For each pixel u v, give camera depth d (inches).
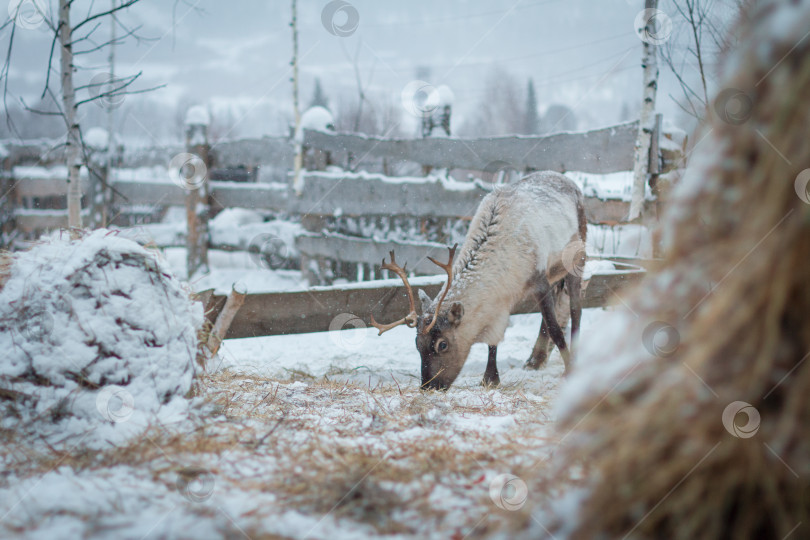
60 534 66.3
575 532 62.1
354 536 67.7
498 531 66.2
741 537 57.2
